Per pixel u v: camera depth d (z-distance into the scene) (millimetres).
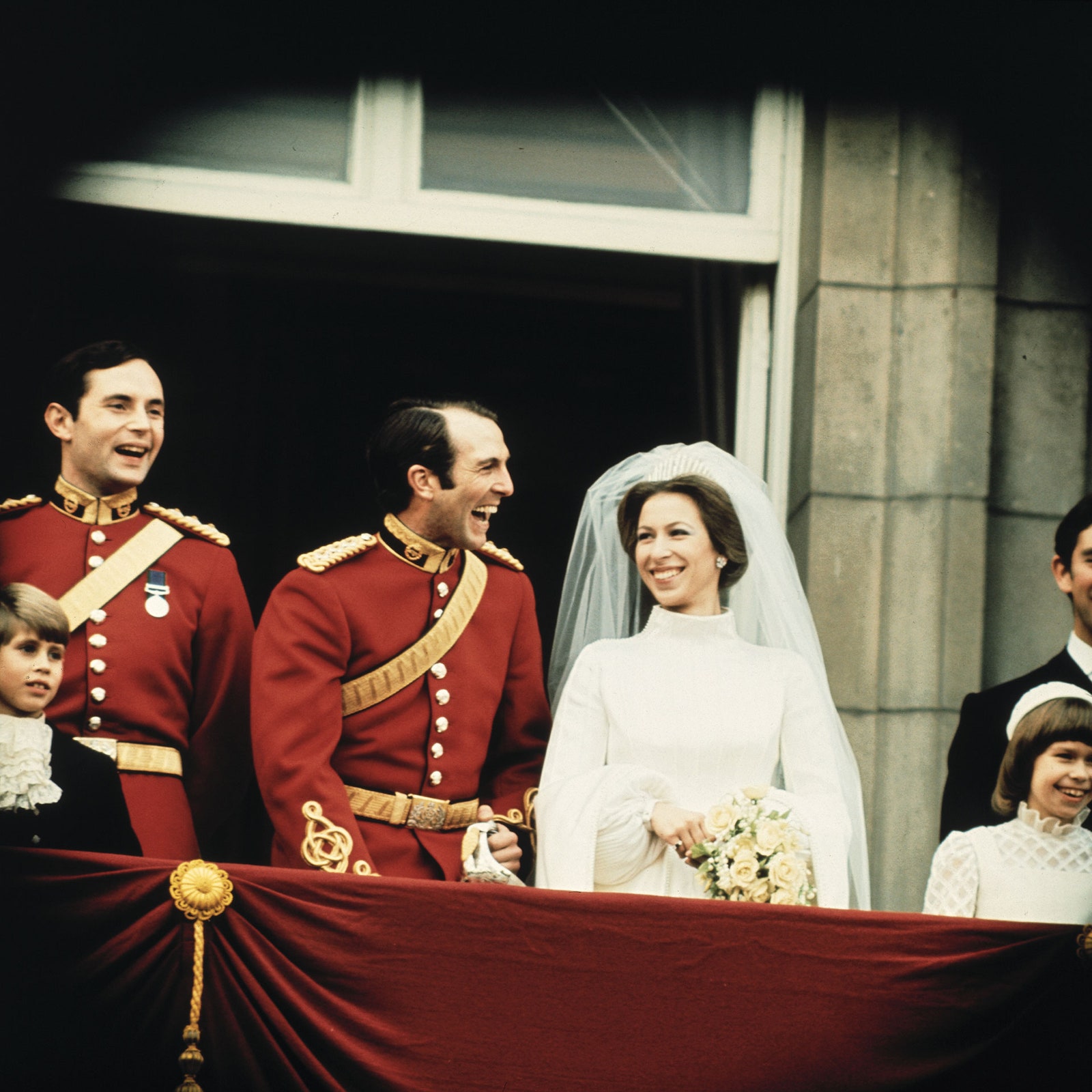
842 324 19125
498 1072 13055
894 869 18109
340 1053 12938
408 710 15391
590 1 19797
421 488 15742
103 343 16094
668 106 19781
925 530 18797
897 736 18406
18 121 18656
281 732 14781
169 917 13008
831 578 18703
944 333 19125
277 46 19281
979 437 18938
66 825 13867
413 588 15688
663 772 15219
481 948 13258
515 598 16328
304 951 13102
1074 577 17328
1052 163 19734
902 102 19594
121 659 15211
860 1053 13266
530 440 22141
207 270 20547
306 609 15250
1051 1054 13383
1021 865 15023
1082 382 19469
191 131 19047
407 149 19344
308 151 19219
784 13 19797
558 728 15531
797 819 14578
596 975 13281
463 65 19547
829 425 18969
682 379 21391
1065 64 19766
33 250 18797
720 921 13453
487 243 19828
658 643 15727
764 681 15562
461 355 22047
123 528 15844
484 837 14938
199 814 15656
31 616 14039
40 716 14180
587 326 21938
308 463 21531
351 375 21750
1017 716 15914
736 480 16375
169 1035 12883
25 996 12828
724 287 20000
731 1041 13234
